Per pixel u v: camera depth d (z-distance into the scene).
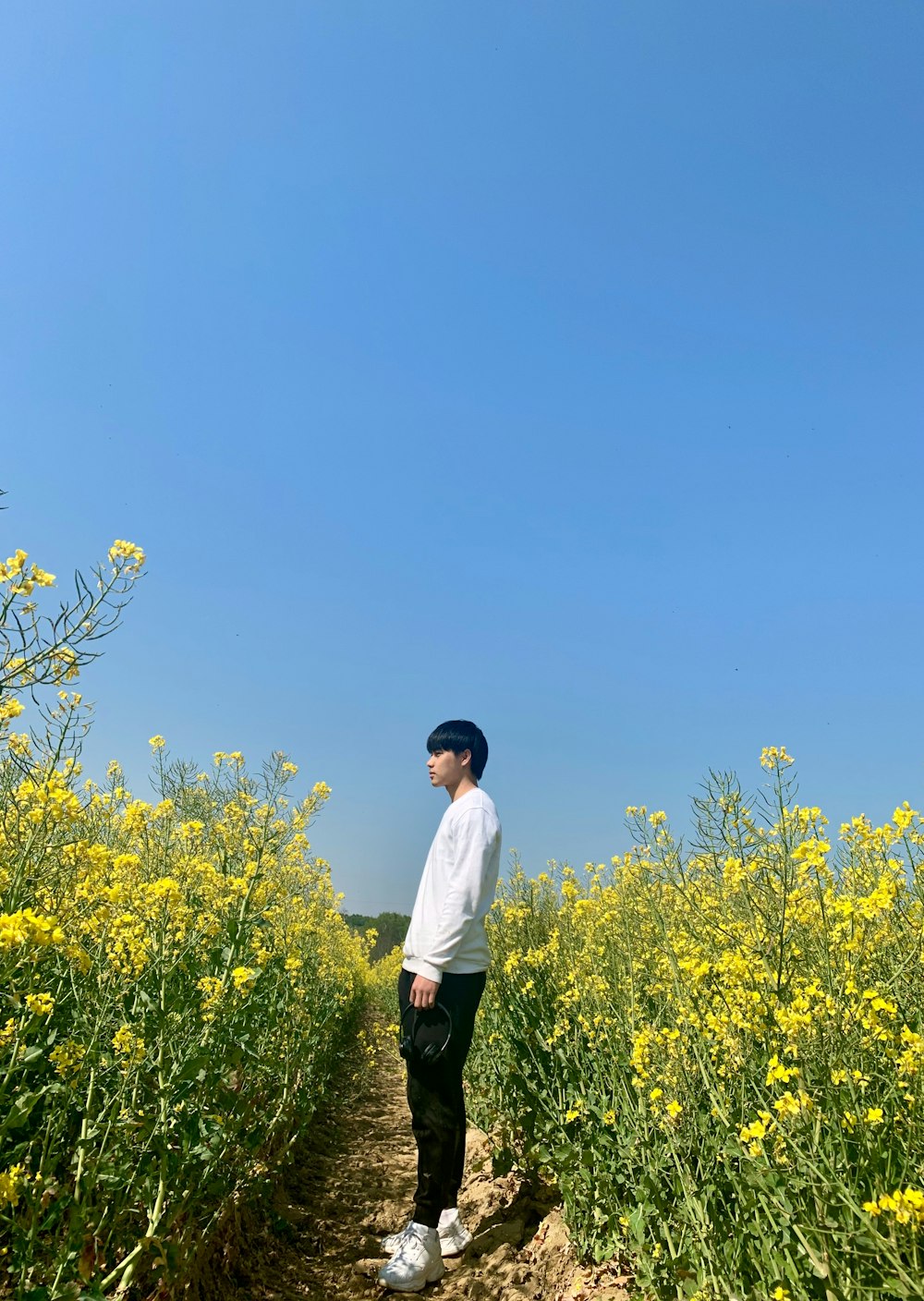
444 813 3.70
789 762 2.88
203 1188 3.00
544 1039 4.24
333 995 7.68
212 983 3.11
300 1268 3.65
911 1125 2.00
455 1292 3.36
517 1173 4.55
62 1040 2.85
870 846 3.34
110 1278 2.19
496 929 5.81
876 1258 1.77
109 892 2.92
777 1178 2.04
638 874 4.26
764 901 3.07
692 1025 2.84
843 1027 2.27
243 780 4.89
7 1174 2.04
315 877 7.29
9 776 2.87
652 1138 2.93
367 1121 7.54
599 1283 3.03
